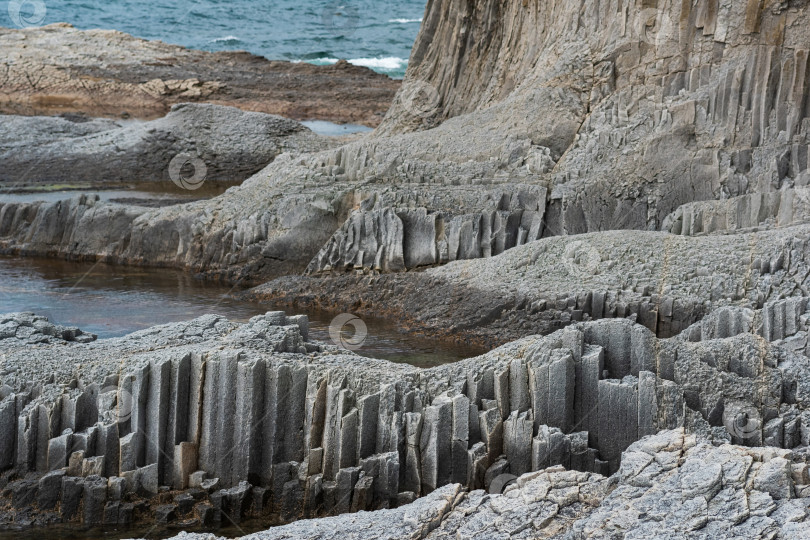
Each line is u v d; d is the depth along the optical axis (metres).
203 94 37.31
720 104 17.14
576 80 19.05
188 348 9.86
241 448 9.34
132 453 9.20
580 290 13.96
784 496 7.34
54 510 8.99
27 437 9.23
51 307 14.84
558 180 17.08
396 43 58.12
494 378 9.59
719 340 10.31
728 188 16.58
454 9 24.08
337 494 9.07
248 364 9.34
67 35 42.12
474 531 7.36
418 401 9.38
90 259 18.19
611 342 9.91
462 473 9.24
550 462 9.16
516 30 22.58
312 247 17.00
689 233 15.87
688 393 9.63
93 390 9.48
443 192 16.92
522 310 14.10
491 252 16.25
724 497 7.26
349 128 33.84
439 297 14.83
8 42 40.28
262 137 27.33
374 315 15.05
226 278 17.03
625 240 14.83
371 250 16.36
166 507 8.98
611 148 17.48
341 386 9.41
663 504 7.25
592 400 9.55
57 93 36.31
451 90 24.22
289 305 15.60
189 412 9.49
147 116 34.53
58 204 18.50
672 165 16.89
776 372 9.88
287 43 56.44
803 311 12.00
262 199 17.81
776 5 16.80
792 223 15.08
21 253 18.47
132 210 18.34
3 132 26.86
